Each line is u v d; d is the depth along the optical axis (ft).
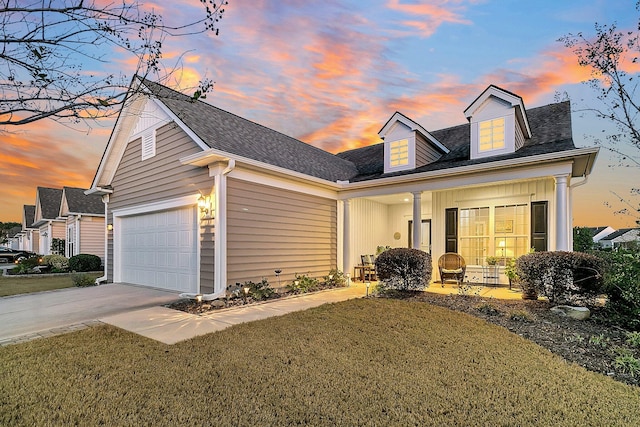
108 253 37.14
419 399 9.99
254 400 9.82
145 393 10.27
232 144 27.09
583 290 19.48
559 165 23.26
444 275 30.45
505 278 28.94
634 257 17.10
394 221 43.06
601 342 14.88
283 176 28.86
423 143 33.83
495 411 9.36
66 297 26.73
